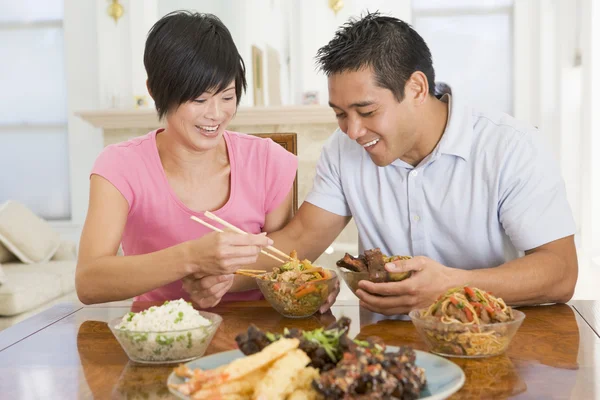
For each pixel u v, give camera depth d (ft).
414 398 2.98
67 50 18.42
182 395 2.93
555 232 5.45
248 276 5.72
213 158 6.19
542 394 3.36
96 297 5.19
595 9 14.02
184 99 5.24
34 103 18.80
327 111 15.56
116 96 17.30
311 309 4.85
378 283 4.68
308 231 6.24
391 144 5.30
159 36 5.22
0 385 3.69
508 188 5.62
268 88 17.62
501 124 5.78
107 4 17.63
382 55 4.97
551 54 16.71
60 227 18.80
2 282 12.61
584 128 14.58
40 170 18.94
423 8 17.42
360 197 6.23
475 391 3.41
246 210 6.21
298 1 16.99
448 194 5.86
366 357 2.96
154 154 6.05
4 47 18.74
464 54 17.43
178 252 4.94
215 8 17.89
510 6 17.17
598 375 3.61
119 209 5.82
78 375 3.81
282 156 6.42
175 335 3.83
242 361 2.96
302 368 2.99
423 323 3.91
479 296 4.10
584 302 5.29
